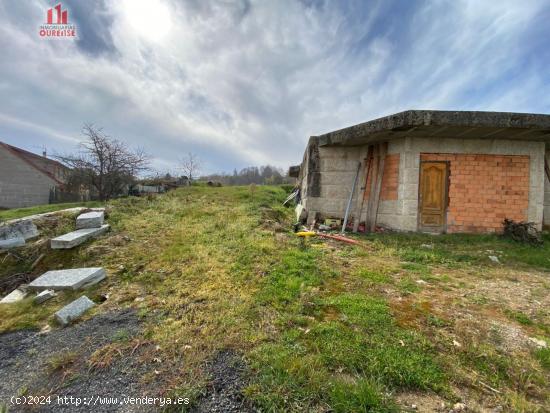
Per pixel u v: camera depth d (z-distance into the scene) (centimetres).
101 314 245
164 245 417
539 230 535
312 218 643
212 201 816
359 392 141
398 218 561
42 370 178
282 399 141
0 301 284
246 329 205
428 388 147
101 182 1178
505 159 540
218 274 311
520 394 145
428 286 290
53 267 363
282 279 292
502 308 240
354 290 272
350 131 568
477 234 533
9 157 1723
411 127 480
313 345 182
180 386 154
